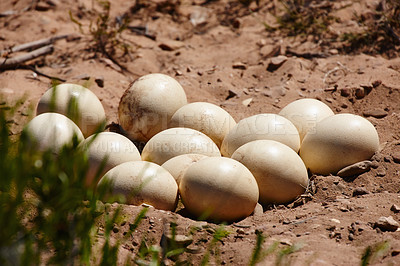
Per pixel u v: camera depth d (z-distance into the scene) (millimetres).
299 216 5570
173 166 6129
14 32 11656
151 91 7324
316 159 6551
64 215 4445
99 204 5348
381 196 5891
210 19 12328
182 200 5902
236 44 11359
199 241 5195
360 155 6461
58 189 4484
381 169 6469
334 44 10852
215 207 5594
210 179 5598
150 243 5211
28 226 4730
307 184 6262
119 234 5250
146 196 5648
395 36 10625
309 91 9195
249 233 5301
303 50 10766
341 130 6477
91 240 4785
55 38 11242
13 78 9633
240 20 12109
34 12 12305
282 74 9828
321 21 11570
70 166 4512
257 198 5816
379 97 8773
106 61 10383
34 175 4438
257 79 9945
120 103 7539
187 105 7262
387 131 7793
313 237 5066
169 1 12805
